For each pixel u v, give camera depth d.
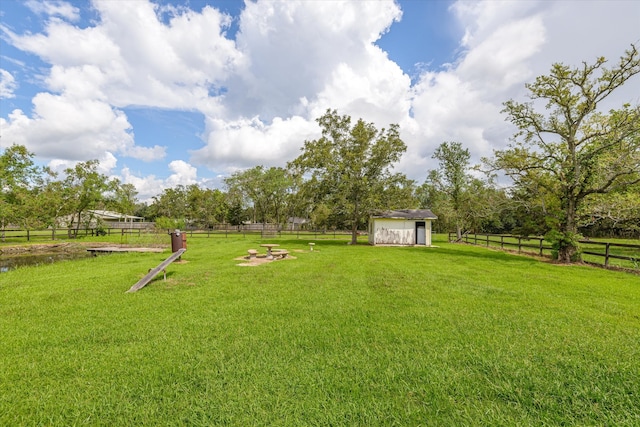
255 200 57.59
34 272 9.49
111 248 18.41
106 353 3.56
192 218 59.03
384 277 8.39
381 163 22.20
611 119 13.53
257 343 3.83
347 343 3.82
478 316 4.95
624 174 12.41
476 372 3.11
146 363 3.30
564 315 5.02
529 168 14.39
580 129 14.05
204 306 5.53
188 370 3.14
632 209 12.02
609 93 12.75
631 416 2.44
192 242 22.91
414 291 6.73
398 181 22.33
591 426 2.32
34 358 3.45
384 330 4.28
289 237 30.92
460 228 27.09
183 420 2.39
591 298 6.23
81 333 4.20
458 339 3.96
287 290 6.81
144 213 73.50
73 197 27.55
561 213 13.93
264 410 2.49
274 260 12.17
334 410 2.48
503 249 19.28
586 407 2.56
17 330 4.33
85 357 3.47
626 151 12.35
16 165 24.27
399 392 2.75
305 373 3.06
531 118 14.07
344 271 9.39
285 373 3.07
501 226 38.34
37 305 5.60
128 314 5.05
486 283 7.66
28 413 2.49
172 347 3.71
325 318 4.84
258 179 54.09
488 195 16.61
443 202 29.42
